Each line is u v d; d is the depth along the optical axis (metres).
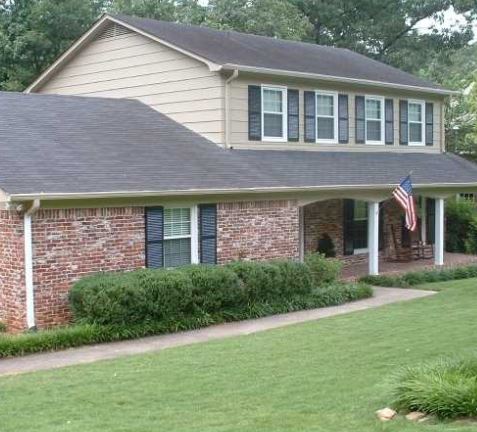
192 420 7.66
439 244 22.41
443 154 25.69
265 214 17.22
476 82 30.08
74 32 29.34
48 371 10.43
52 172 13.92
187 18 30.92
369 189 19.27
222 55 19.28
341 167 20.30
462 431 6.55
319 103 21.28
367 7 40.06
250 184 16.59
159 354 11.37
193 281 14.12
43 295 13.27
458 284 19.42
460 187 22.67
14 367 10.95
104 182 14.17
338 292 16.77
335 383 8.93
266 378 9.39
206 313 14.29
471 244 25.91
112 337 12.84
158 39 19.73
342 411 7.67
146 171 15.45
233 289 14.73
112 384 9.40
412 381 7.54
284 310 15.56
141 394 8.85
